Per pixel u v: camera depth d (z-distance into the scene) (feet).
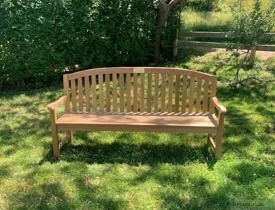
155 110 16.67
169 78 16.33
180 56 29.09
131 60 27.32
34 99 22.31
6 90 24.03
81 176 14.07
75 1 23.97
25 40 22.98
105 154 15.79
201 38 30.48
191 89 16.29
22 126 18.60
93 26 24.64
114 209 12.26
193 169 14.42
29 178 14.02
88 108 16.74
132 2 25.72
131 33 26.16
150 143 16.71
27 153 15.90
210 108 16.16
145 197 12.80
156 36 27.66
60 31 23.81
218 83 24.13
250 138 17.07
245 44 23.11
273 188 13.28
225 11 39.42
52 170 14.52
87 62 25.29
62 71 24.94
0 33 22.65
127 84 16.51
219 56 28.48
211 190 13.14
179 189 13.20
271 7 22.67
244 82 23.90
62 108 20.34
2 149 16.29
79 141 16.96
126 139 17.08
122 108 16.80
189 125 15.03
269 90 22.80
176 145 16.51
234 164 14.74
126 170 14.47
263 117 19.38
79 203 12.55
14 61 23.26
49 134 17.66
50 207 12.38
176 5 28.27
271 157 15.43
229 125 18.45
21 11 22.67
